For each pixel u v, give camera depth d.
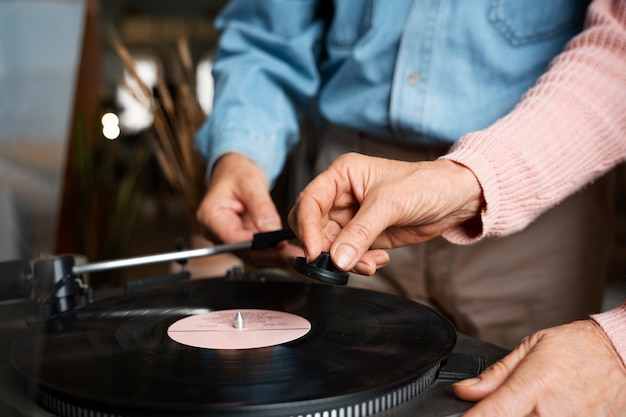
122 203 2.16
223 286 0.77
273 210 0.85
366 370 0.49
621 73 0.70
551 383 0.50
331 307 0.68
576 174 0.69
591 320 0.58
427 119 0.91
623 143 0.71
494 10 0.87
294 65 1.09
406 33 0.91
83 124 2.09
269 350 0.54
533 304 0.99
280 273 0.88
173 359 0.52
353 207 0.64
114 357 0.53
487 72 0.90
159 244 4.49
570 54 0.73
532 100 0.70
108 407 0.44
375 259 0.62
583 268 0.98
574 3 0.88
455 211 0.64
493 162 0.63
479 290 1.00
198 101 1.83
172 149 1.88
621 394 0.53
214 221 0.87
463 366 0.55
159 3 8.43
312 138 1.27
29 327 0.49
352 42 1.01
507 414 0.48
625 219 3.02
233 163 0.93
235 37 1.12
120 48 1.85
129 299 0.70
